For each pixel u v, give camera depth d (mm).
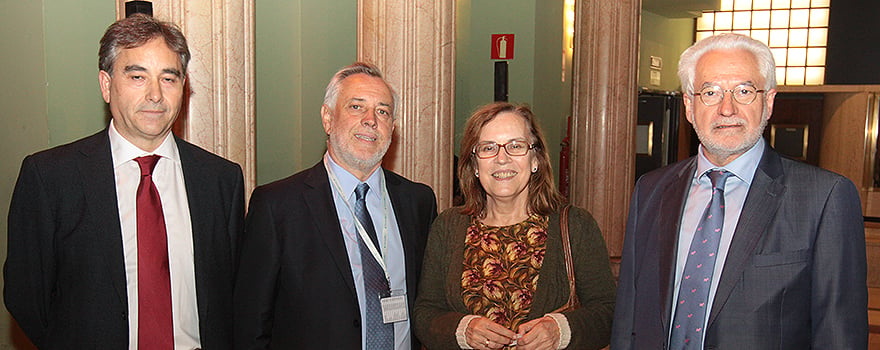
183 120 2682
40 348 1817
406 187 2264
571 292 1945
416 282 2148
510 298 1941
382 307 2018
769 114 1667
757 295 1579
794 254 1571
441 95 3434
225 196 1973
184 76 1819
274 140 4434
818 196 1585
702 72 1671
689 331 1662
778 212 1611
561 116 7680
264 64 4289
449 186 3516
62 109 3070
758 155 1692
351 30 5129
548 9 7262
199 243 1864
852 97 5816
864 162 5832
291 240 1987
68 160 1757
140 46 1707
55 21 3014
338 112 2053
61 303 1737
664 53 8516
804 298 1575
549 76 7422
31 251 1728
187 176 1891
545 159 2049
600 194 5078
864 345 1544
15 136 3117
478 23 7398
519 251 1979
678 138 6605
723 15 8539
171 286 1808
